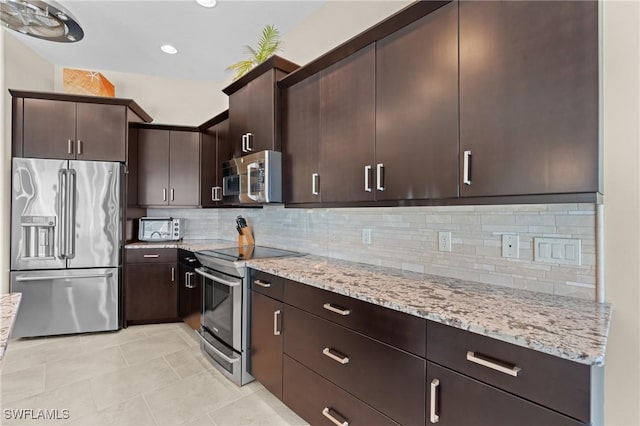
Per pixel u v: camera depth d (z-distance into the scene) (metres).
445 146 1.44
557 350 0.88
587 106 1.08
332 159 2.03
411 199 1.59
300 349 1.82
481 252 1.65
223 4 2.68
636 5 1.19
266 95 2.50
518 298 1.35
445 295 1.41
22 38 3.19
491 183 1.29
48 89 3.64
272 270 2.02
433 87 1.49
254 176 2.52
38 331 3.12
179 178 3.87
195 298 3.20
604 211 1.27
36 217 3.12
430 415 1.19
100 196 3.30
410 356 1.26
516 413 0.98
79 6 2.69
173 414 1.97
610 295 1.26
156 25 2.97
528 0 1.20
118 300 3.35
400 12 1.58
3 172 3.04
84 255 3.25
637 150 1.19
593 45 1.07
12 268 3.07
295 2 2.65
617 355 1.24
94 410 2.00
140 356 2.76
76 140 3.27
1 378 2.38
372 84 1.78
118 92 3.98
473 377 1.08
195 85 4.27
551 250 1.42
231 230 4.02
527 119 1.20
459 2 1.40
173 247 3.57
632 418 1.22
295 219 2.89
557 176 1.13
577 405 0.87
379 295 1.42
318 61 2.08
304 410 1.79
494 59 1.28
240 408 2.03
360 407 1.46
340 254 2.43
